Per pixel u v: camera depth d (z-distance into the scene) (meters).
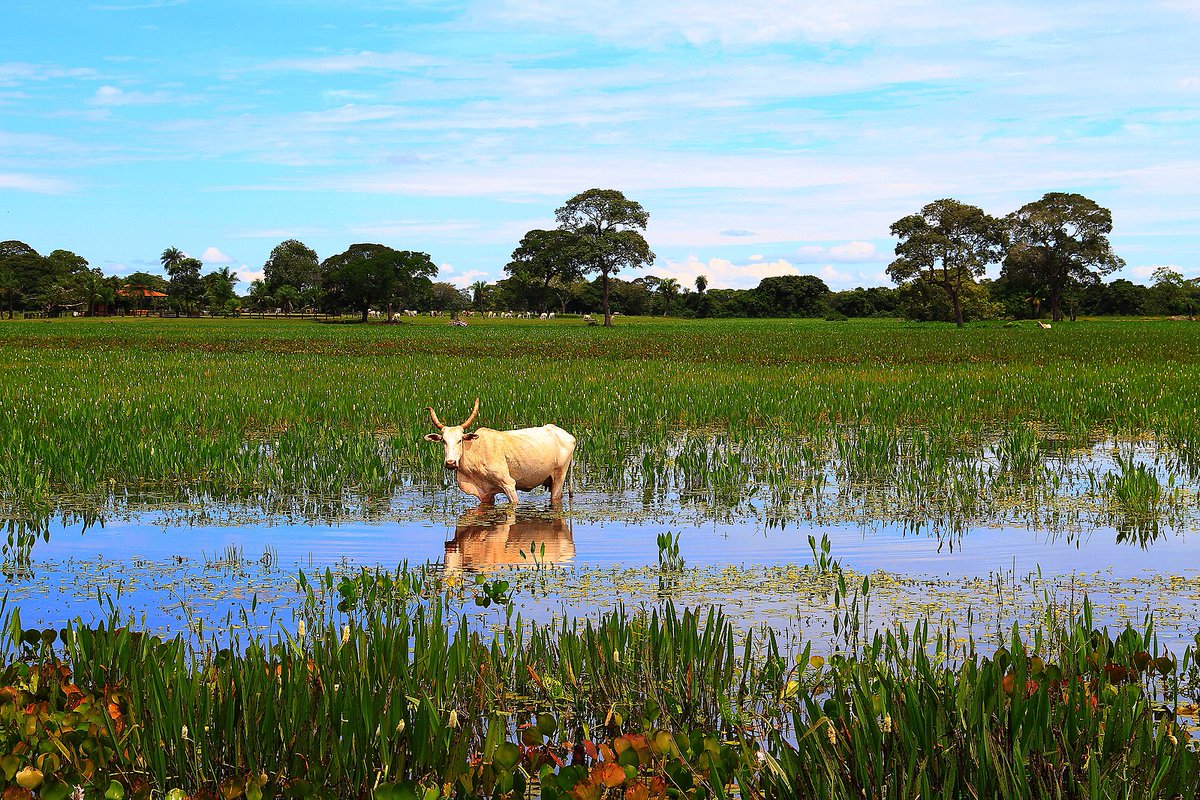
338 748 4.48
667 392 21.08
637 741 4.57
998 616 7.21
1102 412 18.48
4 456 12.84
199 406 18.70
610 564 8.85
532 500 11.77
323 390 22.38
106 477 12.80
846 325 93.69
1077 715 4.61
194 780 4.59
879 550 9.29
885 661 5.70
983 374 27.23
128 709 4.93
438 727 4.65
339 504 11.41
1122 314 135.25
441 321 119.00
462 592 7.91
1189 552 9.13
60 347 46.50
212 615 7.36
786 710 5.47
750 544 9.57
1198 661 5.76
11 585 8.16
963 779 4.30
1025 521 10.48
